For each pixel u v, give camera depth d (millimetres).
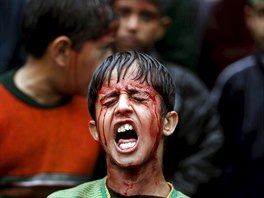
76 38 2977
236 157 4004
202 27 4621
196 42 4520
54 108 3061
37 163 3018
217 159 3867
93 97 2197
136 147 2137
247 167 3955
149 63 2188
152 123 2154
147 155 2148
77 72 3010
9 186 2996
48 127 3035
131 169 2160
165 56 4367
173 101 2213
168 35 4367
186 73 3896
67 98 3105
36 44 3014
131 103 2152
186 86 3844
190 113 3795
